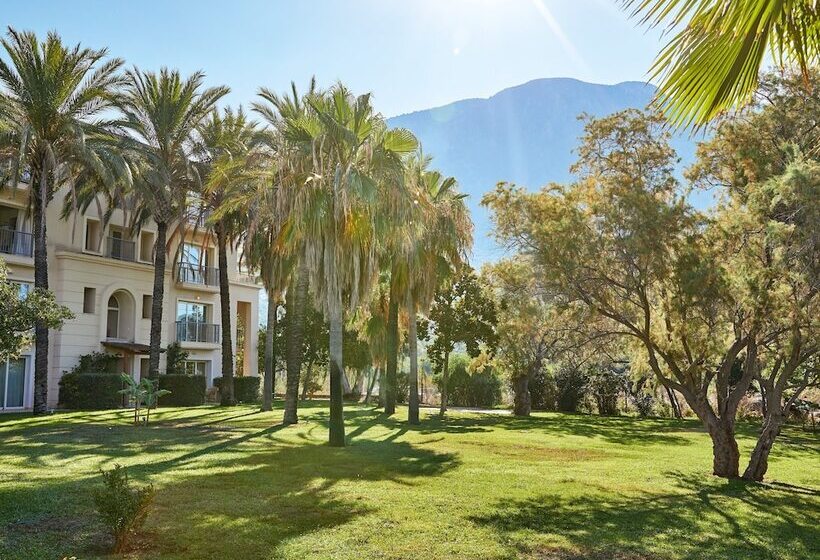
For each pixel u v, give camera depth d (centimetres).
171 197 2634
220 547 663
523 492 1041
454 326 2775
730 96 390
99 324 2998
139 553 631
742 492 1133
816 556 741
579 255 1248
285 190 1502
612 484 1171
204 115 2614
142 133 2550
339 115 1502
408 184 1606
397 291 2409
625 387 3553
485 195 1964
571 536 779
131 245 3222
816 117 1352
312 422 2183
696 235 1268
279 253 1947
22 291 2688
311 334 4094
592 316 1362
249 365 3981
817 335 1136
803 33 381
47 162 2184
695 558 715
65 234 2902
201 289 3600
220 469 1137
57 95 2186
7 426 1872
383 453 1438
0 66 2120
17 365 2706
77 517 754
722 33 363
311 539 704
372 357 3158
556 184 1488
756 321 1154
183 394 3114
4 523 716
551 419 2911
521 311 1460
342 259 1489
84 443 1464
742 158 1307
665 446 1834
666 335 1301
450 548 695
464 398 4234
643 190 1289
